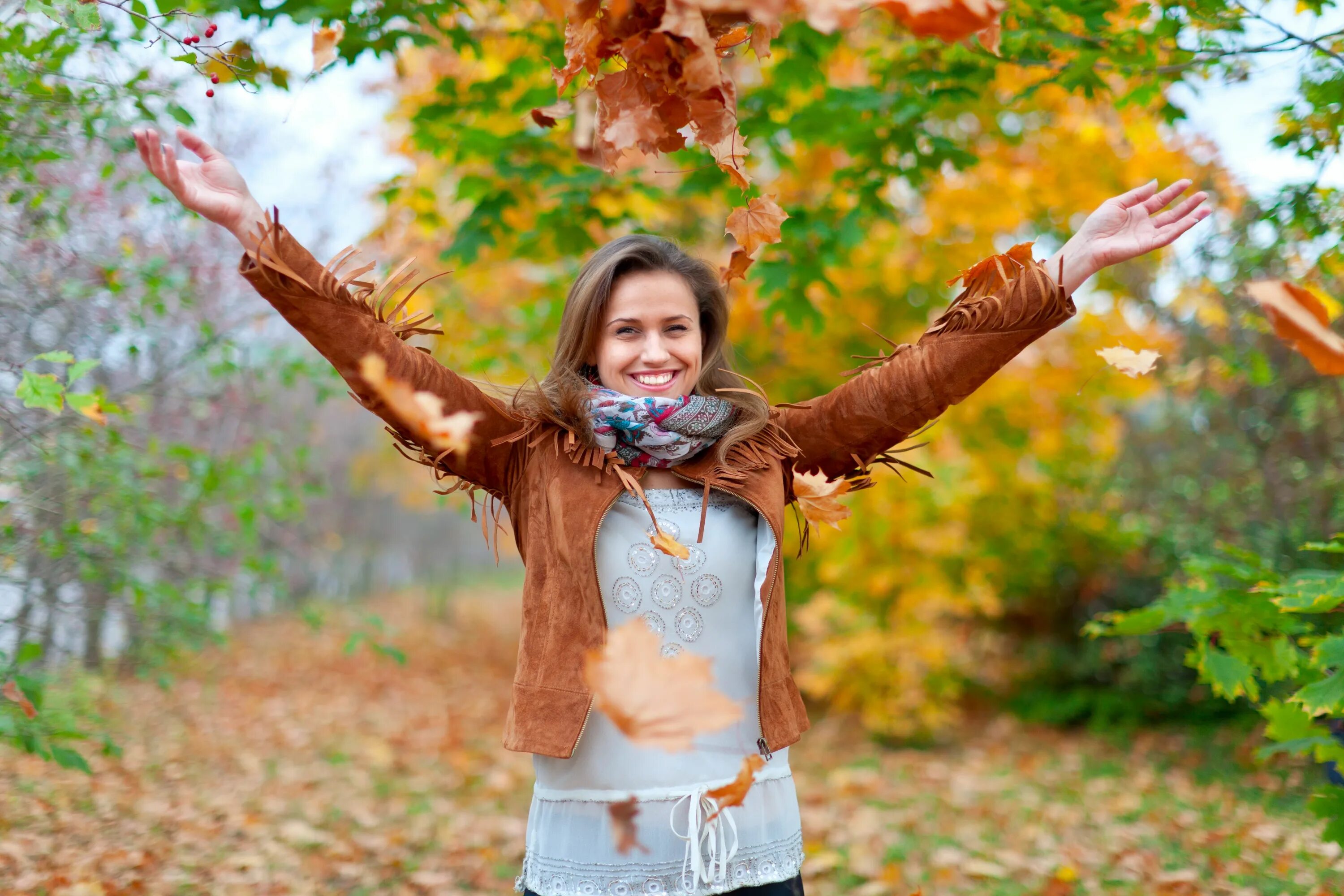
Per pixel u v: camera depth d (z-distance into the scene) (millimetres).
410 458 1965
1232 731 6457
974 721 7609
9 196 2939
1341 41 2723
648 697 1381
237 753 5773
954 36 1360
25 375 2197
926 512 6898
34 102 2746
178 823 4238
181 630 4668
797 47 3498
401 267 1896
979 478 7156
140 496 4102
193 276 4480
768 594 1938
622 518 1952
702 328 2215
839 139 3764
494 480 2029
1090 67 2998
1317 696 2201
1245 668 2676
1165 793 5184
